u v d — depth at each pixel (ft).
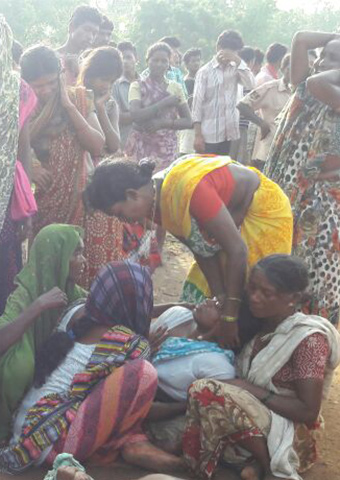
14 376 10.78
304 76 13.61
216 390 10.09
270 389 10.43
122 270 10.75
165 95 22.67
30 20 121.80
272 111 24.99
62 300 10.99
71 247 11.61
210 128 27.43
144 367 10.34
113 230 14.58
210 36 132.05
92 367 10.41
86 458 10.43
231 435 10.19
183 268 21.58
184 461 10.40
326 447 11.75
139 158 22.91
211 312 10.96
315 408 10.25
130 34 131.95
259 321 10.95
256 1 137.49
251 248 11.66
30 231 13.69
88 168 14.92
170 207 10.67
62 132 14.21
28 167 13.24
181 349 11.05
